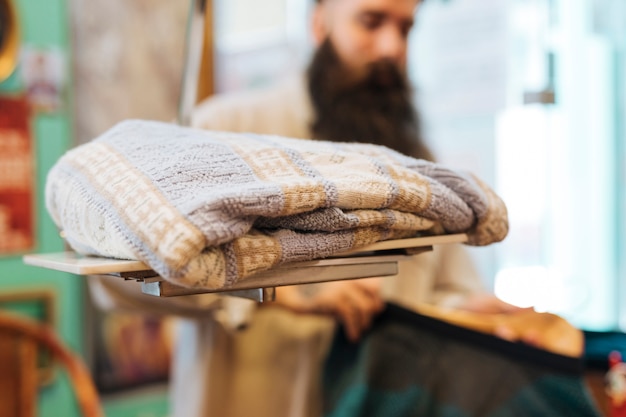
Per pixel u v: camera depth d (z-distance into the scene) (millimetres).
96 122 1680
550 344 833
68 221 455
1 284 1595
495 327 874
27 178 1617
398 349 885
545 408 798
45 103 1628
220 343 1037
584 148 1311
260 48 1594
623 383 833
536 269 1017
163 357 1814
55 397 1659
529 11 1082
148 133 494
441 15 1176
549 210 1257
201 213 374
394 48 1003
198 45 688
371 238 453
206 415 1040
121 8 1688
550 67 1079
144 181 410
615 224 1370
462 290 1044
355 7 984
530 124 1191
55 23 1631
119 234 388
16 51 1578
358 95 1000
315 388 993
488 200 504
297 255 420
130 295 936
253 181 417
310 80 1022
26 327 1090
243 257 395
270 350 1039
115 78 1691
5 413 1078
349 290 889
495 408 816
